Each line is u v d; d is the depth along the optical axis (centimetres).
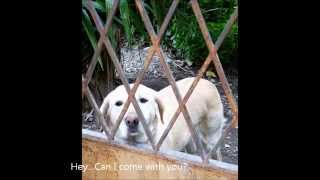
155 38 199
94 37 298
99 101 386
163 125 291
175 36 474
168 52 534
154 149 211
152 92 276
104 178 228
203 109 344
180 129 309
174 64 517
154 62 519
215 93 358
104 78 380
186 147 339
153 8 346
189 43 477
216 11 474
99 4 309
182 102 200
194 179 201
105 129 225
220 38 183
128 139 246
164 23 195
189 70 504
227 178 192
